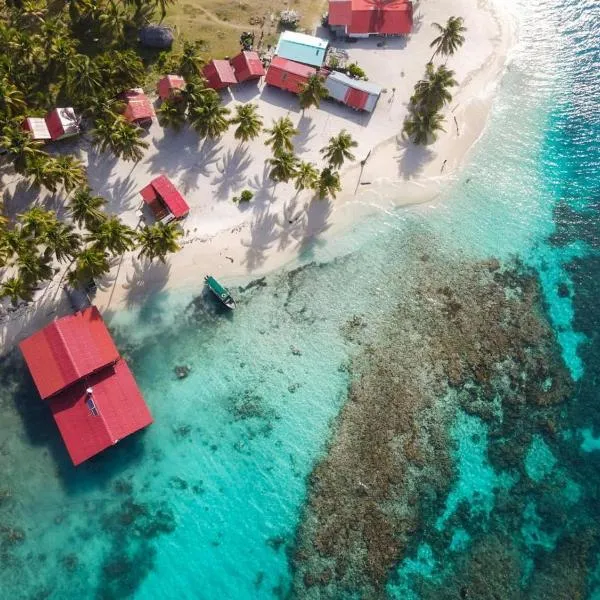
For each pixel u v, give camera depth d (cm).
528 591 4828
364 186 6438
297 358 5506
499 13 7981
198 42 6906
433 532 4969
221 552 4788
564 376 5703
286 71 6619
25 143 5350
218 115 5947
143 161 6134
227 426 5200
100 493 4853
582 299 6134
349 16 7138
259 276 5806
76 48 6581
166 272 5691
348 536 4872
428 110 6612
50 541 4678
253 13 7288
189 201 6025
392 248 6153
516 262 6266
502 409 5509
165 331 5488
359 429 5266
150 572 4678
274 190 6203
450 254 6206
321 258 5988
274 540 4847
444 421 5394
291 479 5047
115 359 5022
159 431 5116
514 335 5838
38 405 5056
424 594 4750
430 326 5778
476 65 7450
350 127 6719
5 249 5141
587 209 6700
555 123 7262
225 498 4953
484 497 5159
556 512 5150
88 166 6012
